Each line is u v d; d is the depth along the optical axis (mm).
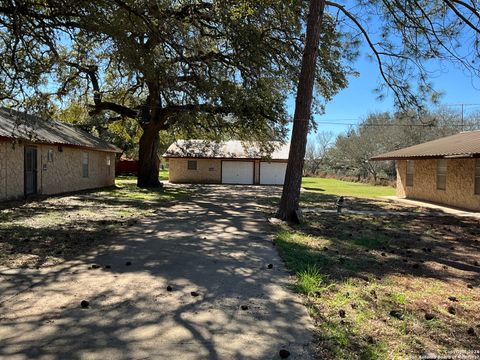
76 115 22266
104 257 6082
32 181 15578
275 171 33469
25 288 4570
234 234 8289
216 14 11000
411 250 7043
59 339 3271
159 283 4816
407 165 20984
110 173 24484
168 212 11977
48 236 7637
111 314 3814
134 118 21781
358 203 17172
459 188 15727
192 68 11000
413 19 9961
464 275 5426
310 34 10023
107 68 14852
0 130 12469
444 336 3426
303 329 3516
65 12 8359
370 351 3104
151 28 9109
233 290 4582
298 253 6426
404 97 11945
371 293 4512
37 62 9695
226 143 34625
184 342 3242
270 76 14398
